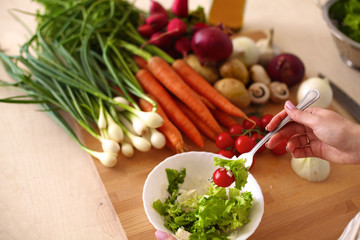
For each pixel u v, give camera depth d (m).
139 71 1.39
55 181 1.17
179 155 1.08
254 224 0.94
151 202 0.99
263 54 1.52
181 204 1.00
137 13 1.60
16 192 1.13
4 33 1.69
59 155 1.25
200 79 1.39
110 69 1.34
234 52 1.47
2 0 1.87
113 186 1.14
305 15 1.93
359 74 1.62
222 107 1.33
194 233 0.93
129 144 1.23
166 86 1.37
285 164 1.24
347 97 1.44
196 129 1.30
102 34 1.50
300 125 1.04
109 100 1.27
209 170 1.10
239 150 1.20
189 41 1.49
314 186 1.18
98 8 1.58
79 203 1.12
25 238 1.03
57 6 1.63
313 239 1.04
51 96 1.35
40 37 1.44
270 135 0.99
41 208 1.10
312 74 1.59
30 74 1.39
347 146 0.91
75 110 1.30
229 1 1.65
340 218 1.09
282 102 1.43
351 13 1.56
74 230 1.05
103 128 1.23
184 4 1.55
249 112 1.41
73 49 1.44
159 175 1.04
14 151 1.25
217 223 0.94
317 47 1.74
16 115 1.37
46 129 1.33
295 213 1.10
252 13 1.91
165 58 1.47
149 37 1.55
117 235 1.05
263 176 1.20
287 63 1.41
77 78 1.32
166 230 0.95
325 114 0.93
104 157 1.17
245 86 1.48
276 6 1.97
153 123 1.21
